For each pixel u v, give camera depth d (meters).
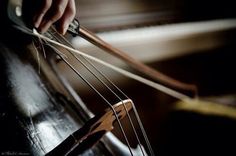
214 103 3.93
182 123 3.94
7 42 1.24
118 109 1.11
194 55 6.05
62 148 0.95
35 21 1.01
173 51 5.26
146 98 5.27
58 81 1.45
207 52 6.16
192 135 3.86
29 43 1.28
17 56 1.27
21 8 1.00
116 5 5.07
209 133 3.66
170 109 4.16
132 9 5.29
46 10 1.01
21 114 1.05
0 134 0.94
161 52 5.07
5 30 1.12
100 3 4.92
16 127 1.00
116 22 5.02
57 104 1.26
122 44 4.56
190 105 3.79
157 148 5.24
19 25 1.00
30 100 1.14
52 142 1.05
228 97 4.51
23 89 1.16
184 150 4.03
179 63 5.89
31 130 1.03
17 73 1.20
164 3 5.73
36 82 1.25
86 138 1.04
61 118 1.20
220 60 6.38
